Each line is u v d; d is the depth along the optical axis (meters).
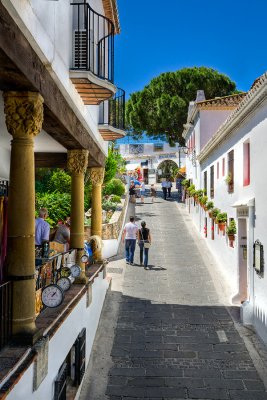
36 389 5.04
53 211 17.05
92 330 9.61
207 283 14.53
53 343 5.91
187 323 11.02
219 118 24.89
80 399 7.61
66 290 7.32
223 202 16.00
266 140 9.75
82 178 9.33
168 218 27.19
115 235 18.73
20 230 5.24
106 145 13.34
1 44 3.89
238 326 10.84
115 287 13.99
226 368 8.73
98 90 7.75
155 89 41.25
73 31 7.53
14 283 5.18
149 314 11.66
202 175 22.89
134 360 9.09
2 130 8.11
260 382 8.20
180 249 19.52
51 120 6.55
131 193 33.00
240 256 12.66
